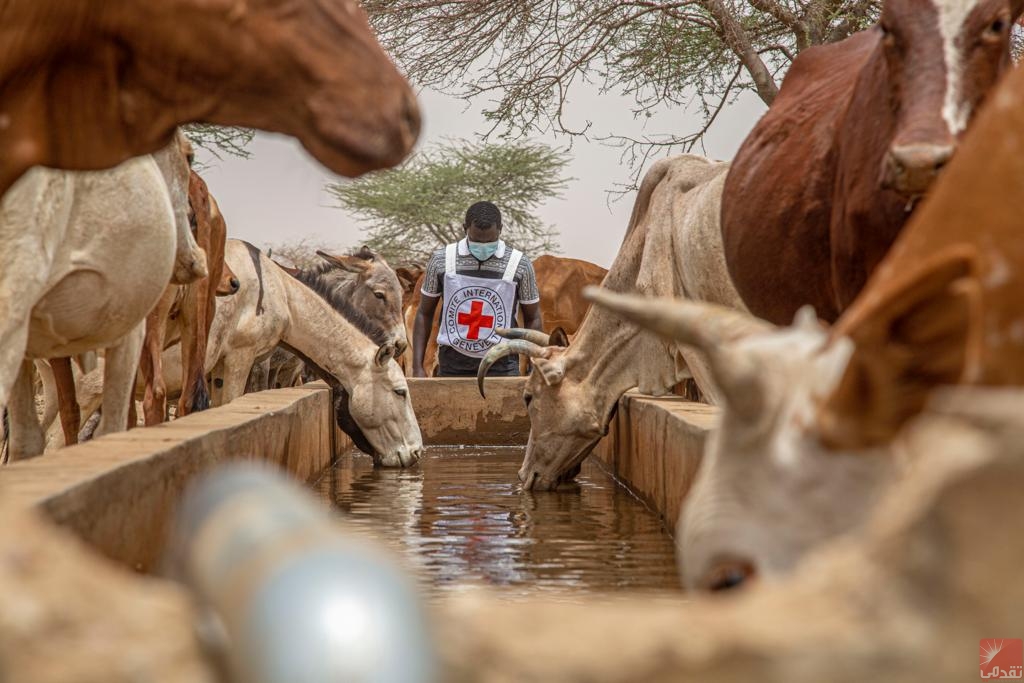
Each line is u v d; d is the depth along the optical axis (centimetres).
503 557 472
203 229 698
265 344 909
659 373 729
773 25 1177
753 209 467
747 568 135
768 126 492
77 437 643
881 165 351
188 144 589
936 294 120
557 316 1664
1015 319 143
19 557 75
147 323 680
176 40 253
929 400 127
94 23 252
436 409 1031
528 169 2364
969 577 73
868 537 78
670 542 514
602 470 902
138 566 347
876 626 73
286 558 64
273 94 258
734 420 141
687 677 72
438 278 1032
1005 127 150
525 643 73
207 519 76
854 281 393
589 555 478
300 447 733
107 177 479
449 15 1131
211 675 69
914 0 345
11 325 413
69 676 70
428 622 62
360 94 254
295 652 59
